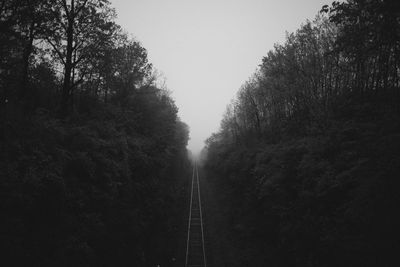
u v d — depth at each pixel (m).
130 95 27.45
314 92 22.20
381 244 8.41
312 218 12.44
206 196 33.53
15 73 15.28
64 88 16.91
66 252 9.15
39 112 14.36
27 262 7.71
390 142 11.03
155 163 23.28
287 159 19.00
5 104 13.32
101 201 12.51
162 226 19.89
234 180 29.92
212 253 17.55
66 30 16.70
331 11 10.17
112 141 16.89
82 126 16.44
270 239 16.38
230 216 23.58
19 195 8.31
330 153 15.28
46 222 9.29
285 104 30.02
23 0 13.66
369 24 9.55
